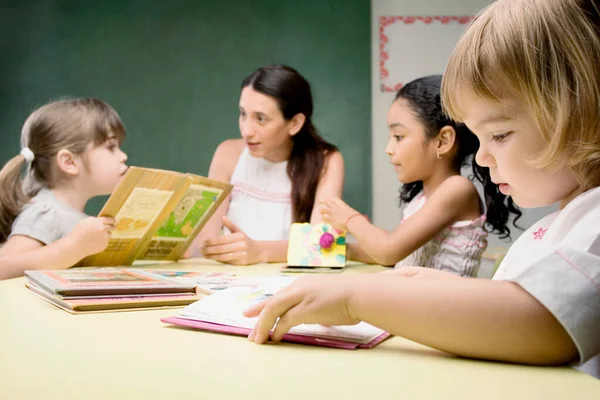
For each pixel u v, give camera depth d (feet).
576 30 1.77
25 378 1.42
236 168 7.23
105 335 1.97
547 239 2.01
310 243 4.76
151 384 1.37
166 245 4.77
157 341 1.88
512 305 1.55
